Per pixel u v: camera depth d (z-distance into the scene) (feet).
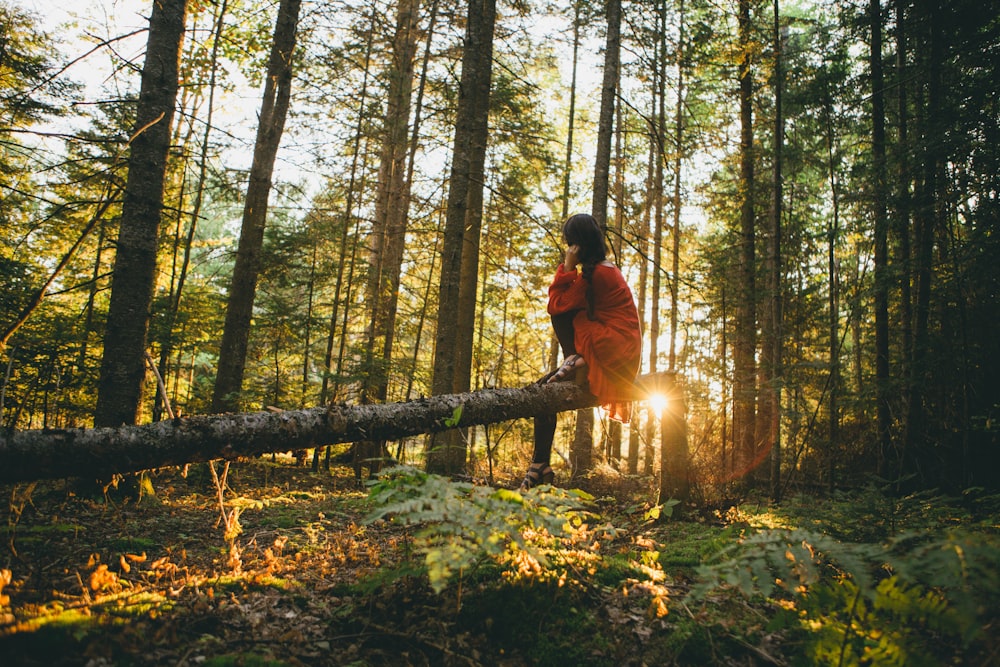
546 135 41.86
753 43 30.91
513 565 9.96
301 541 13.33
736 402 35.70
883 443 29.43
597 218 26.07
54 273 11.68
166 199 34.24
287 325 35.24
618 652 8.11
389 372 33.45
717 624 8.70
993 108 24.93
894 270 27.61
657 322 49.93
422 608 8.87
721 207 47.73
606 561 11.16
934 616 6.31
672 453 19.40
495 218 41.27
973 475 27.71
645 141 50.16
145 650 7.16
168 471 25.43
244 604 9.05
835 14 35.50
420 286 49.14
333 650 7.96
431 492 8.26
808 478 37.04
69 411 25.57
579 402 12.96
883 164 28.76
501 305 54.39
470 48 27.17
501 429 40.47
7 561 9.80
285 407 33.94
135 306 18.11
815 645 7.34
